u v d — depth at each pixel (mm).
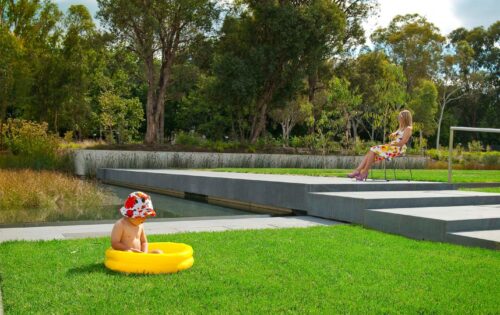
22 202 10047
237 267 4078
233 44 25312
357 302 3213
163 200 12148
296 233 5973
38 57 27438
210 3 23344
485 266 4293
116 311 2947
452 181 10852
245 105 26062
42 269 3895
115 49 23828
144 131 46188
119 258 3834
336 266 4195
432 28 43469
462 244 5395
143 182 15555
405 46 42969
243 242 5223
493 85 51125
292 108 34219
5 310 2953
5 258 4254
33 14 27203
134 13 21531
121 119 34250
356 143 26953
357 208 7039
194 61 25266
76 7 27531
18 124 20250
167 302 3133
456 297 3355
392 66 23953
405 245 5297
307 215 8281
